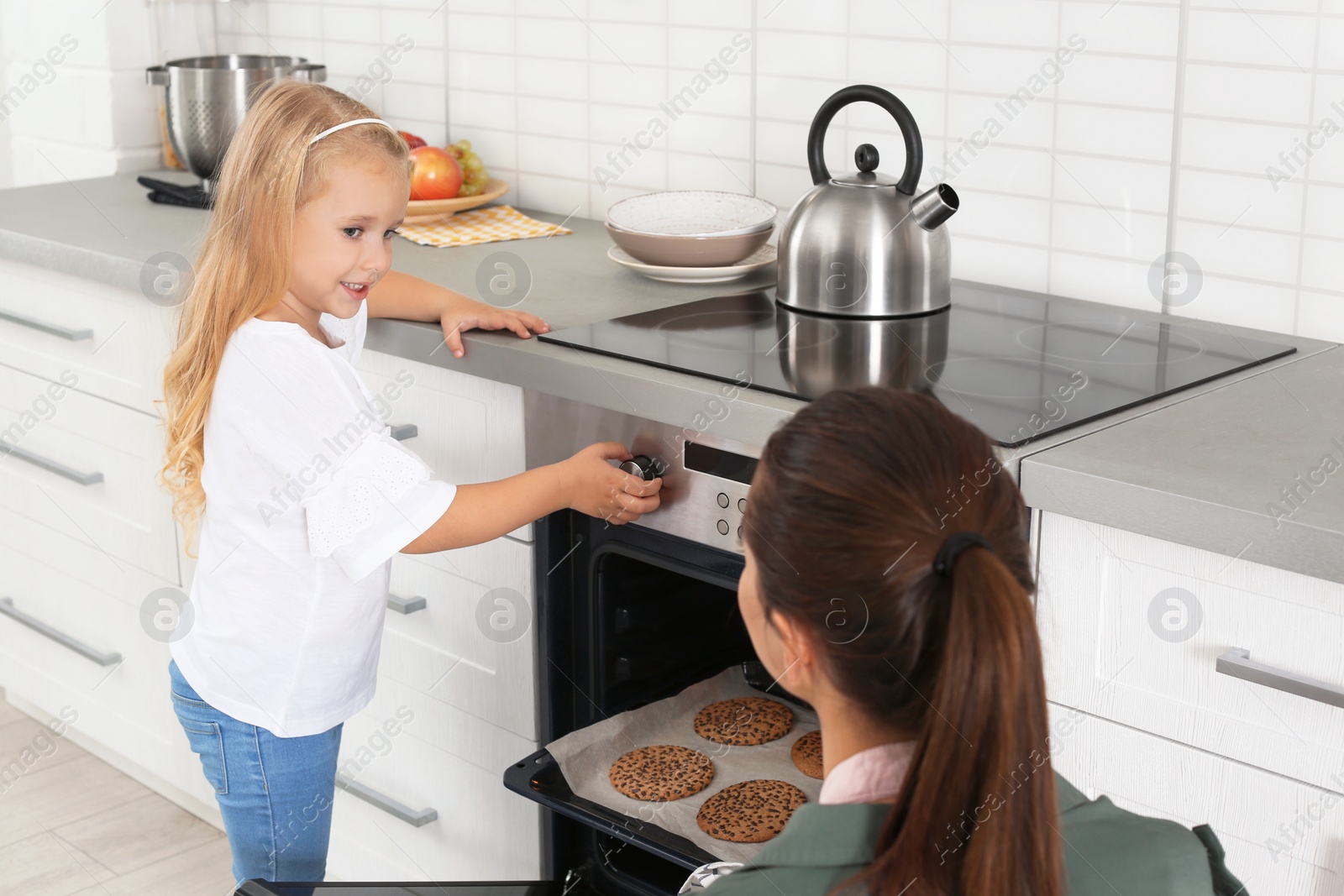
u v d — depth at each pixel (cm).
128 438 223
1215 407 140
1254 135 166
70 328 226
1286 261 167
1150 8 171
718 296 189
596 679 172
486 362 165
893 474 77
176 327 203
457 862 196
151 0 281
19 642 264
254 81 240
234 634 155
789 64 207
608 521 155
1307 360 158
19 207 243
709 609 184
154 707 238
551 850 179
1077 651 127
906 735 80
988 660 71
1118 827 85
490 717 184
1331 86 158
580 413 161
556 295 188
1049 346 162
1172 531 115
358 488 144
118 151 283
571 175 242
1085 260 185
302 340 145
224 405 148
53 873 229
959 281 198
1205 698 119
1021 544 80
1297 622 112
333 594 154
